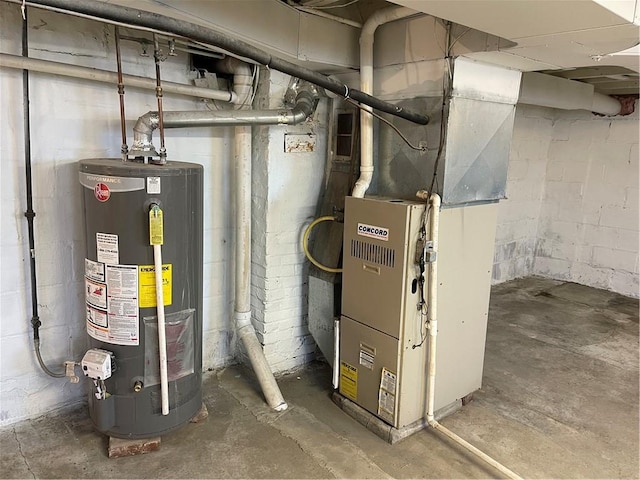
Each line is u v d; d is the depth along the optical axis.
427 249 2.06
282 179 2.54
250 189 2.52
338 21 2.25
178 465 1.96
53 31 1.93
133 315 1.88
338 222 2.56
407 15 2.02
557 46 1.74
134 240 1.82
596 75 3.30
